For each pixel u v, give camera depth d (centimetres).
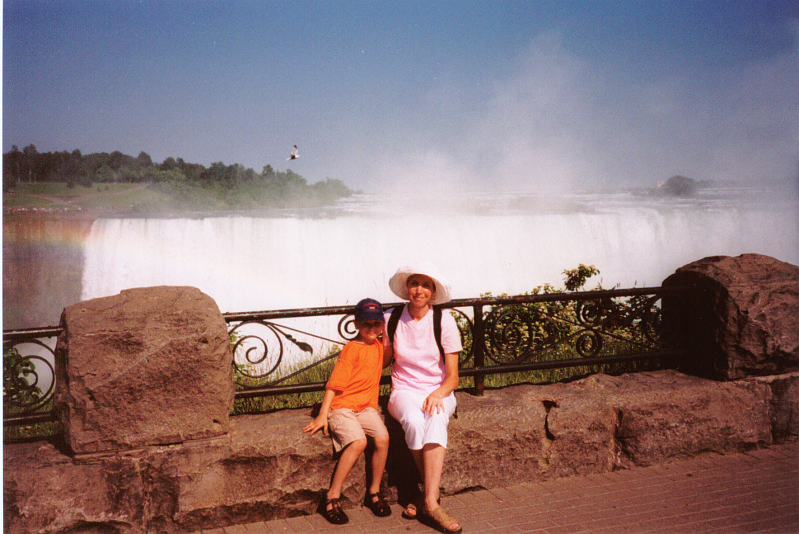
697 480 417
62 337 348
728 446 458
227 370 359
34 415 356
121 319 346
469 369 433
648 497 392
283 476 361
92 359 334
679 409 444
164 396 344
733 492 397
